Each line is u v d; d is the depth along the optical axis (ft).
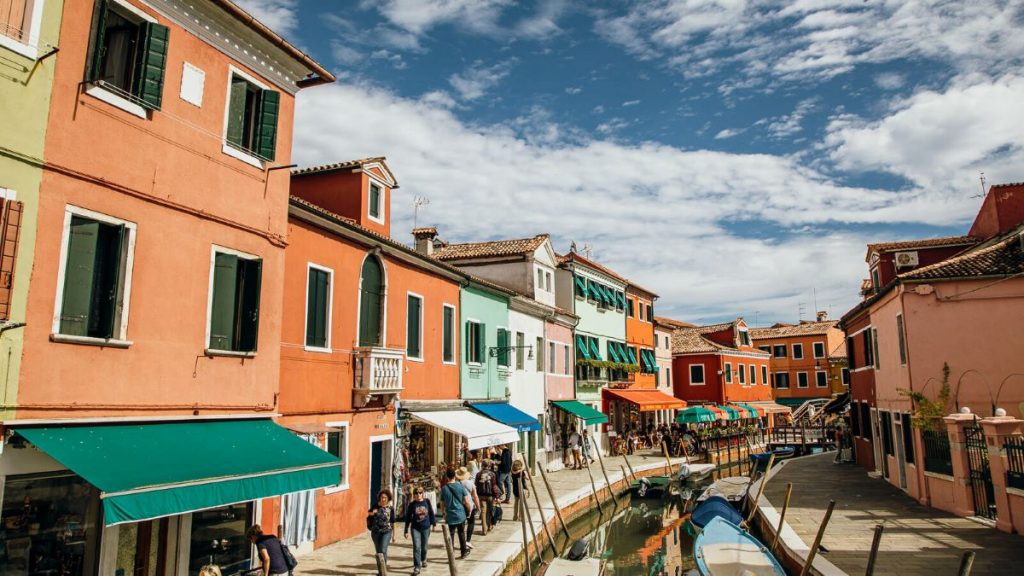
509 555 42.42
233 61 34.68
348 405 46.01
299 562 38.27
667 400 124.88
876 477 77.51
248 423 33.76
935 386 57.31
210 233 32.71
